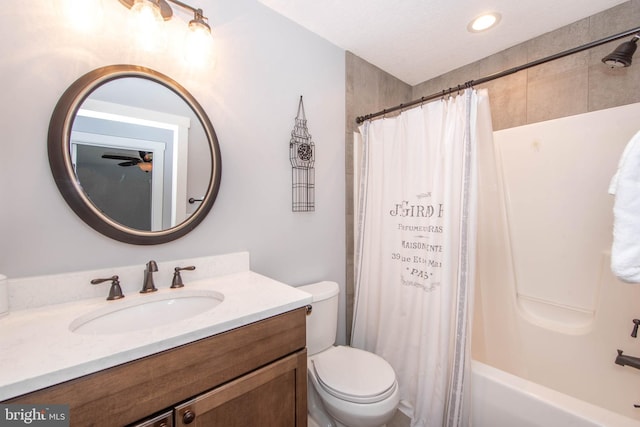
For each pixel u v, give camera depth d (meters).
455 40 1.74
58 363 0.55
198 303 1.04
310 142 1.62
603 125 1.42
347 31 1.64
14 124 0.82
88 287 0.93
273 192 1.46
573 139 1.50
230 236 1.30
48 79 0.87
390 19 1.54
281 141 1.49
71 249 0.91
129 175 1.01
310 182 1.63
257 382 0.83
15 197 0.83
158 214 1.07
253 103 1.37
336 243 1.80
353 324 1.82
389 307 1.60
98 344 0.63
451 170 1.30
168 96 1.10
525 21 1.57
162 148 1.08
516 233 1.70
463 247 1.25
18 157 0.83
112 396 0.59
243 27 1.32
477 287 1.54
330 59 1.74
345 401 1.11
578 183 1.48
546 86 1.69
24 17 0.83
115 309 0.90
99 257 0.96
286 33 1.50
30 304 0.84
